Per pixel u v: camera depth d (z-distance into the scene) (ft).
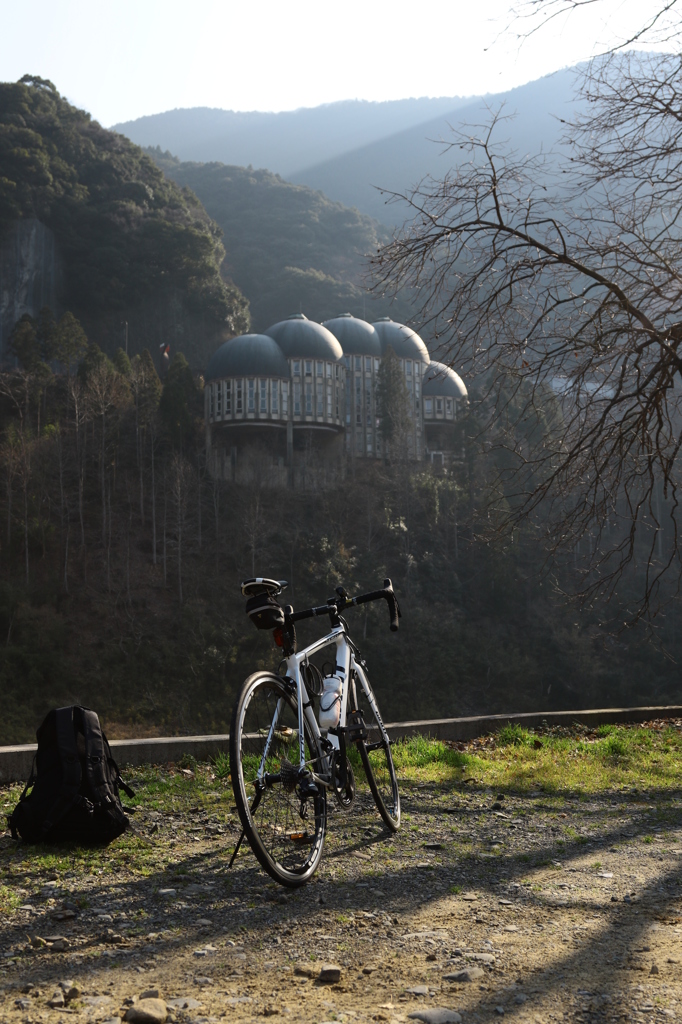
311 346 288.30
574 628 238.48
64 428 271.49
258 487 272.92
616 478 31.83
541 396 32.60
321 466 290.76
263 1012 6.85
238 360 280.72
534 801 17.94
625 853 13.29
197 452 287.28
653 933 9.04
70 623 211.00
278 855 10.64
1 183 375.45
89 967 7.98
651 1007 6.91
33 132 421.18
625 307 30.40
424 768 21.72
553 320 32.32
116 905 10.12
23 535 226.79
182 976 7.75
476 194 32.63
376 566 246.88
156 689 197.47
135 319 404.57
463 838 14.24
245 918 9.58
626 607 34.32
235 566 244.01
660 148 30.07
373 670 215.10
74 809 13.04
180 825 14.85
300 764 10.98
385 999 7.18
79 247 403.75
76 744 13.47
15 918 9.59
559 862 12.64
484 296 32.50
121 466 273.33
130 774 20.33
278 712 11.02
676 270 30.12
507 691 220.02
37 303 381.19
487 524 34.22
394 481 272.51
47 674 193.06
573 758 24.27
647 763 23.62
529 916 9.75
